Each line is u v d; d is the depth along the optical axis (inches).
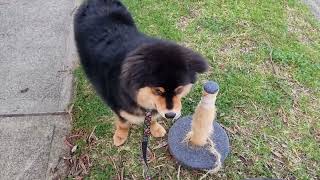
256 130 48.4
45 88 52.0
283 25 63.2
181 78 32.4
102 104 49.6
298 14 66.3
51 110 49.4
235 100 51.2
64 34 59.3
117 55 37.7
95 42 41.1
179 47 33.4
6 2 64.2
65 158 44.8
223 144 45.4
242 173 44.2
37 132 47.3
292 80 54.7
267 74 55.1
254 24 62.8
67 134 47.1
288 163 45.4
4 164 44.3
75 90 51.6
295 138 47.9
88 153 45.1
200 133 42.3
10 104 50.1
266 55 57.9
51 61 55.4
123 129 44.2
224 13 64.2
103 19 42.9
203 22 62.1
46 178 43.3
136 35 40.9
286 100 51.9
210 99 38.3
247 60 56.8
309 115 50.6
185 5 64.7
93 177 43.2
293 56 57.6
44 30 59.8
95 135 46.6
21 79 53.0
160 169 44.1
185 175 43.8
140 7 63.4
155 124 45.9
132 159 44.8
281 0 68.1
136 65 31.8
